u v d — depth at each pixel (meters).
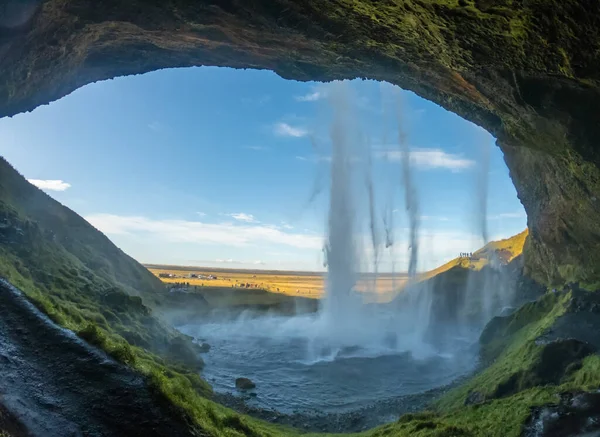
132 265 68.62
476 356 42.84
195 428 13.90
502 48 17.72
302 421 29.75
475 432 21.42
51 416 11.34
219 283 135.25
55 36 22.78
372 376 41.78
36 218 47.72
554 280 46.91
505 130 28.53
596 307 32.38
